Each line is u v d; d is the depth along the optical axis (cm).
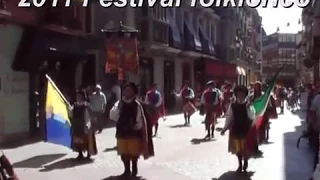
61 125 1176
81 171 998
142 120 932
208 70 3906
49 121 1177
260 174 974
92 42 2156
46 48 1638
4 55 1493
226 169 1026
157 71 2977
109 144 1404
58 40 1770
